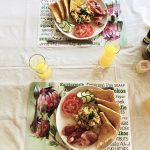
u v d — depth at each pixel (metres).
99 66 1.00
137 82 0.98
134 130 0.91
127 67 1.00
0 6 1.10
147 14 1.09
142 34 1.05
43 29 1.06
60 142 0.89
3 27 1.06
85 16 1.03
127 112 0.93
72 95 0.92
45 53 1.02
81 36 1.03
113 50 0.94
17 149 0.89
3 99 0.96
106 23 1.04
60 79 0.98
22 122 0.92
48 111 0.93
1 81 0.98
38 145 0.89
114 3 1.09
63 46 1.03
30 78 0.98
